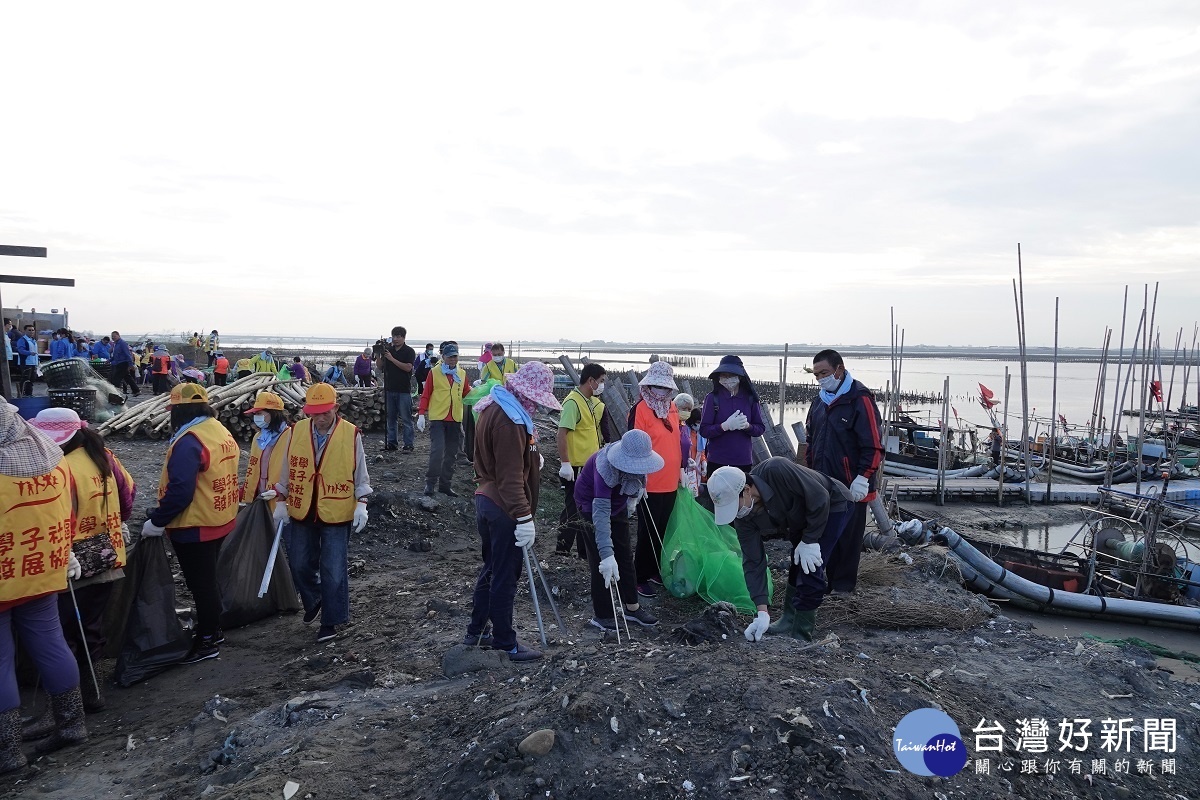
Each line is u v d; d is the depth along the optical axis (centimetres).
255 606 597
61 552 405
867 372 13950
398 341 1234
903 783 318
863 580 709
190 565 523
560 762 320
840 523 528
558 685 401
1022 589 980
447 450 1007
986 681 449
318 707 418
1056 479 2631
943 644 539
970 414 5222
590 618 595
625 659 436
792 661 417
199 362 3584
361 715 405
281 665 523
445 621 575
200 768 377
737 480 491
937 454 2720
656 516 649
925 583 732
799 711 345
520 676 436
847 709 356
